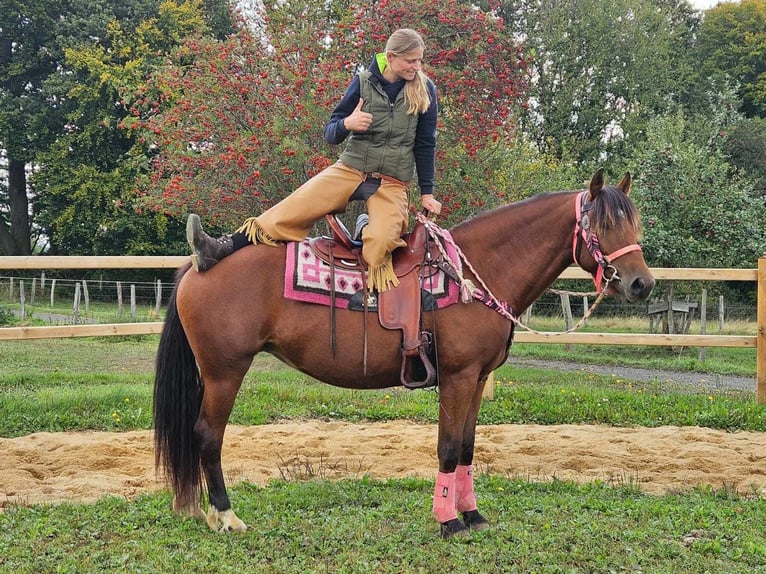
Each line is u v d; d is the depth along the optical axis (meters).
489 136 12.52
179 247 29.80
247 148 11.02
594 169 28.45
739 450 7.22
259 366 13.27
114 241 29.52
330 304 4.48
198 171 12.58
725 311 21.62
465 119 12.17
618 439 7.55
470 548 4.27
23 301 19.47
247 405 8.86
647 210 18.03
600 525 4.64
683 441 7.55
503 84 12.47
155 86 14.27
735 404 9.09
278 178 11.52
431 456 6.83
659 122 22.56
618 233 4.42
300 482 5.72
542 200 4.74
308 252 4.56
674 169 18.05
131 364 13.74
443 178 12.10
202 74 12.47
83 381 10.98
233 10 13.49
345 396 9.55
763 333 9.16
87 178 27.89
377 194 4.50
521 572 3.96
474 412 4.77
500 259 4.67
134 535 4.38
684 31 37.41
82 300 26.67
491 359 4.56
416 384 4.45
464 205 12.15
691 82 33.94
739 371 15.07
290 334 4.50
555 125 32.22
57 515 4.70
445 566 4.02
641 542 4.39
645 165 18.50
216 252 4.52
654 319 20.42
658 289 20.53
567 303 17.39
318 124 11.27
